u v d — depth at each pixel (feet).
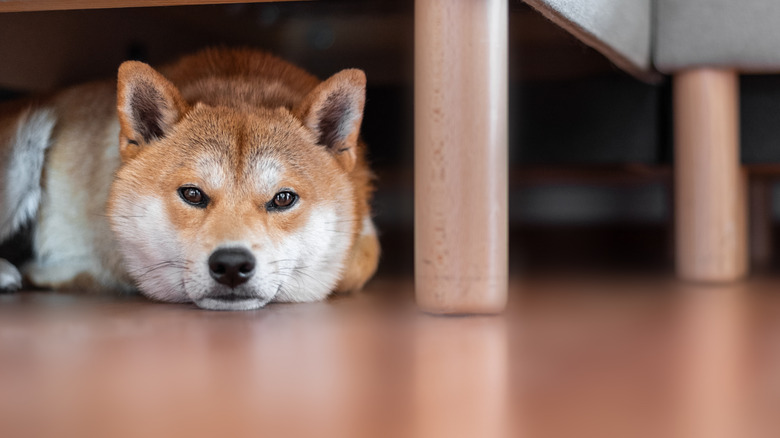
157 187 5.55
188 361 3.70
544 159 7.80
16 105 7.10
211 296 5.37
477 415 2.77
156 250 5.63
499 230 5.03
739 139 7.55
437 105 4.90
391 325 4.77
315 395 3.05
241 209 5.42
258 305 5.49
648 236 13.38
